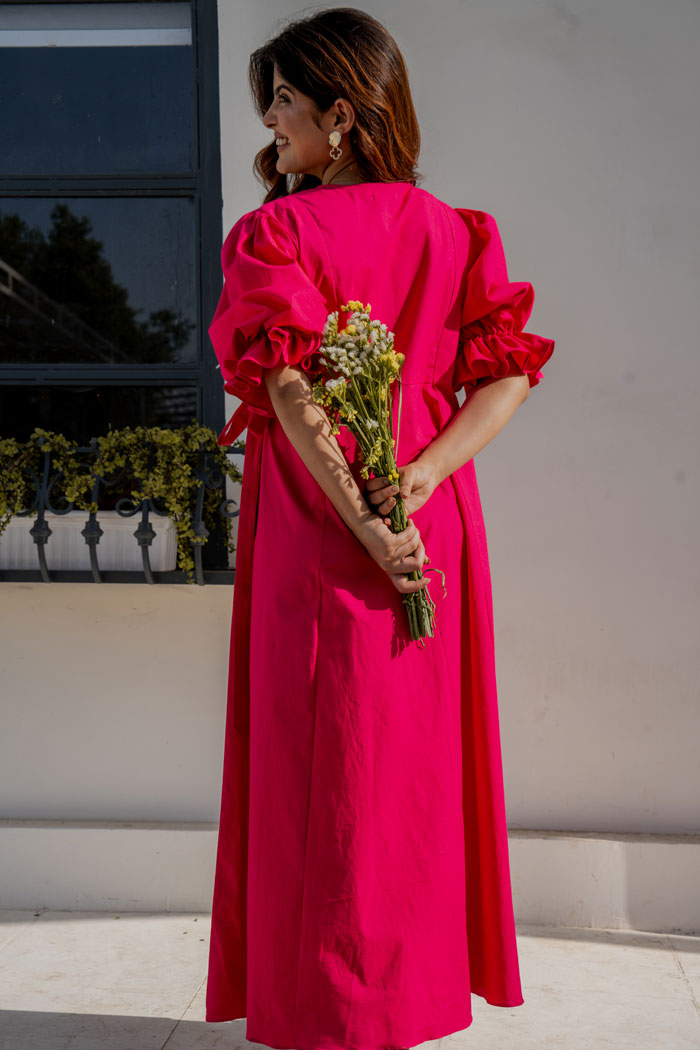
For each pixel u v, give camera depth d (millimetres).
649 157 2773
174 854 2744
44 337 3021
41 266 3018
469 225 1723
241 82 2840
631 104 2773
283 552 1591
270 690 1574
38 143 3014
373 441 1518
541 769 2807
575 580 2807
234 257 1565
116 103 2998
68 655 2844
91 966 2402
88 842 2754
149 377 2980
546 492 2805
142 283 2998
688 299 2781
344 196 1595
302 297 1477
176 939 2562
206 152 2924
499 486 2812
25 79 3012
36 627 2844
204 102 2908
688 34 2762
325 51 1616
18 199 3014
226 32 2838
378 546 1512
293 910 1529
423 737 1574
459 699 1661
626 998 2244
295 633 1552
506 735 2811
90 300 3018
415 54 2789
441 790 1581
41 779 2846
